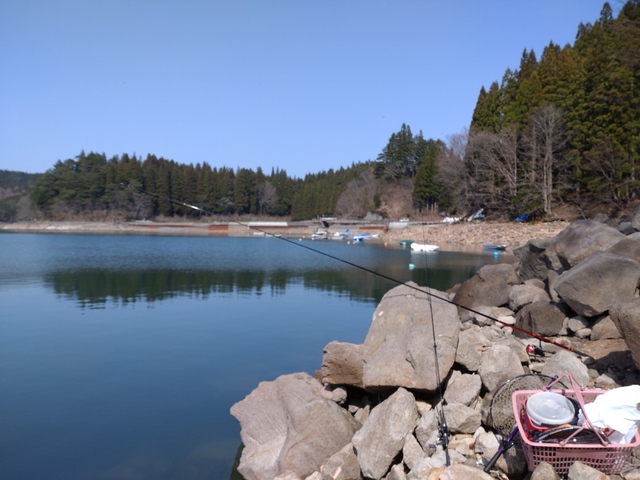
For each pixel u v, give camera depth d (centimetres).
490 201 6212
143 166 8056
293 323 1770
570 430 447
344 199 10788
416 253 5000
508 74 6681
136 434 870
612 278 762
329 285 2852
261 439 739
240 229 8869
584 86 5016
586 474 427
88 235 8019
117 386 1106
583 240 925
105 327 1703
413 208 8312
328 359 768
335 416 670
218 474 738
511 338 766
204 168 11575
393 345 729
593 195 5094
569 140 5325
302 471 639
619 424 439
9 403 1008
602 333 754
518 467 486
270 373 1198
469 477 458
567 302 803
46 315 1923
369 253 5131
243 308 2086
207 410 974
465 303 1080
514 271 1092
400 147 9500
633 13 3209
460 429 577
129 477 730
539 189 5478
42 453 804
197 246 6347
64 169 6438
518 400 517
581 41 6278
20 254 4850
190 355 1352
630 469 459
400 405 602
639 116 4453
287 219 12044
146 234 8431
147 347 1436
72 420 927
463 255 4641
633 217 1238
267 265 4094
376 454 578
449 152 6700
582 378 628
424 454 561
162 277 3253
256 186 11662
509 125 5891
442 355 664
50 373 1194
